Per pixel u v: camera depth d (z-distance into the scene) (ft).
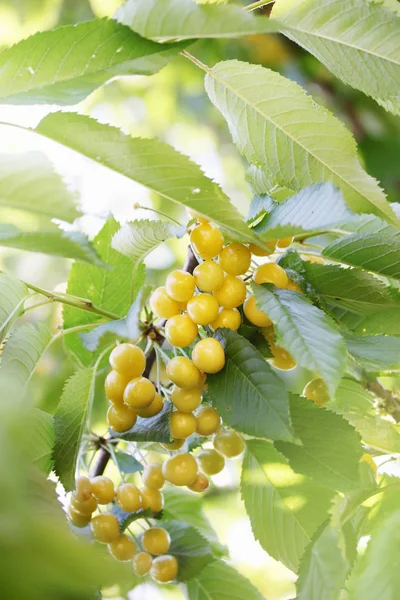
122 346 3.81
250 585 4.15
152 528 4.05
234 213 3.64
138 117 8.98
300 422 3.78
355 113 5.68
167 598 4.45
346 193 3.84
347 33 3.73
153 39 3.56
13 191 3.39
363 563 3.58
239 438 4.00
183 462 3.90
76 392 3.90
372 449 3.98
